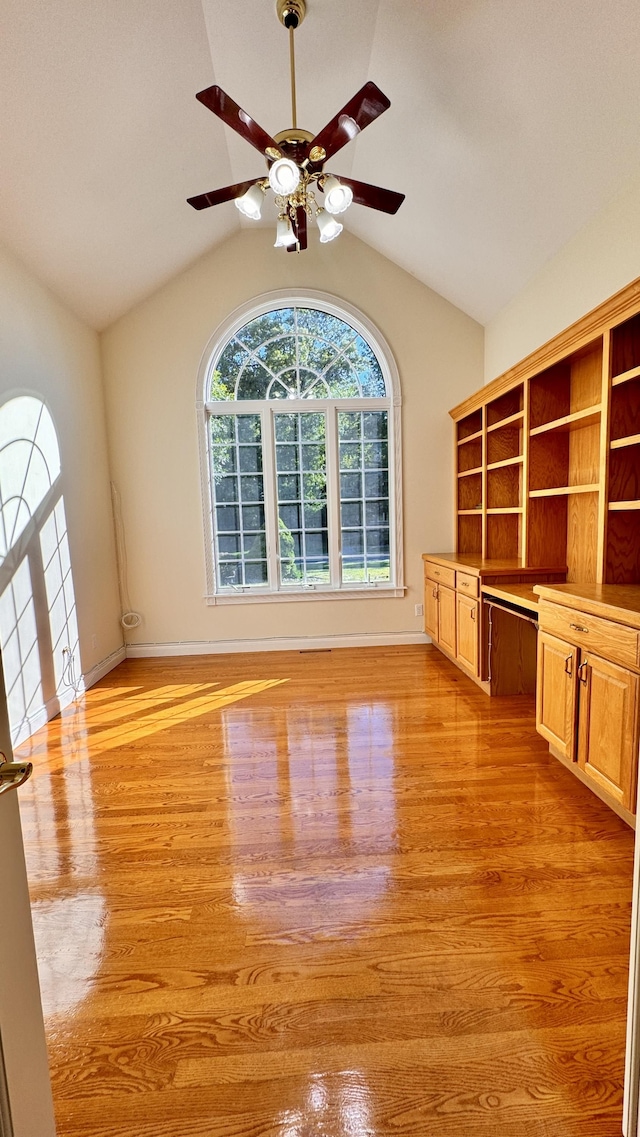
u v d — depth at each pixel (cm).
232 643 458
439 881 168
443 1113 104
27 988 78
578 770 230
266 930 150
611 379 231
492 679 334
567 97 226
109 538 428
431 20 226
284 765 250
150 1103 107
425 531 459
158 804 220
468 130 269
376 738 276
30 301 314
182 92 264
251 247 428
